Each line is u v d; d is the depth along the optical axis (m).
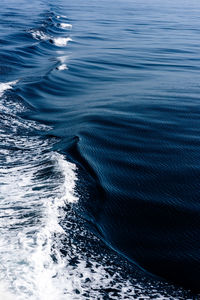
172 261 10.81
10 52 42.31
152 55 47.59
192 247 11.44
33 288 8.45
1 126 20.66
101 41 58.12
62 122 21.97
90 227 11.78
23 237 10.31
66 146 17.67
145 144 18.52
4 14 83.94
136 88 30.39
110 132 19.67
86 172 15.34
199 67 41.16
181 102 25.98
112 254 10.77
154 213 13.02
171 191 14.44
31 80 31.53
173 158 17.19
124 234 11.85
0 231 10.59
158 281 10.01
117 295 9.14
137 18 94.31
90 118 21.80
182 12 117.38
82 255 10.35
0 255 9.38
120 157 16.94
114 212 12.90
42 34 58.62
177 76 35.94
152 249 11.27
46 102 26.34
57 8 112.25
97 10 112.56
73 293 8.84
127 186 14.58
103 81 33.22
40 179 14.32
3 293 8.06
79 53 47.25
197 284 10.05
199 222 12.66
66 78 33.38
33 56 43.78
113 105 24.78
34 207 12.11
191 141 19.20
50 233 10.79
